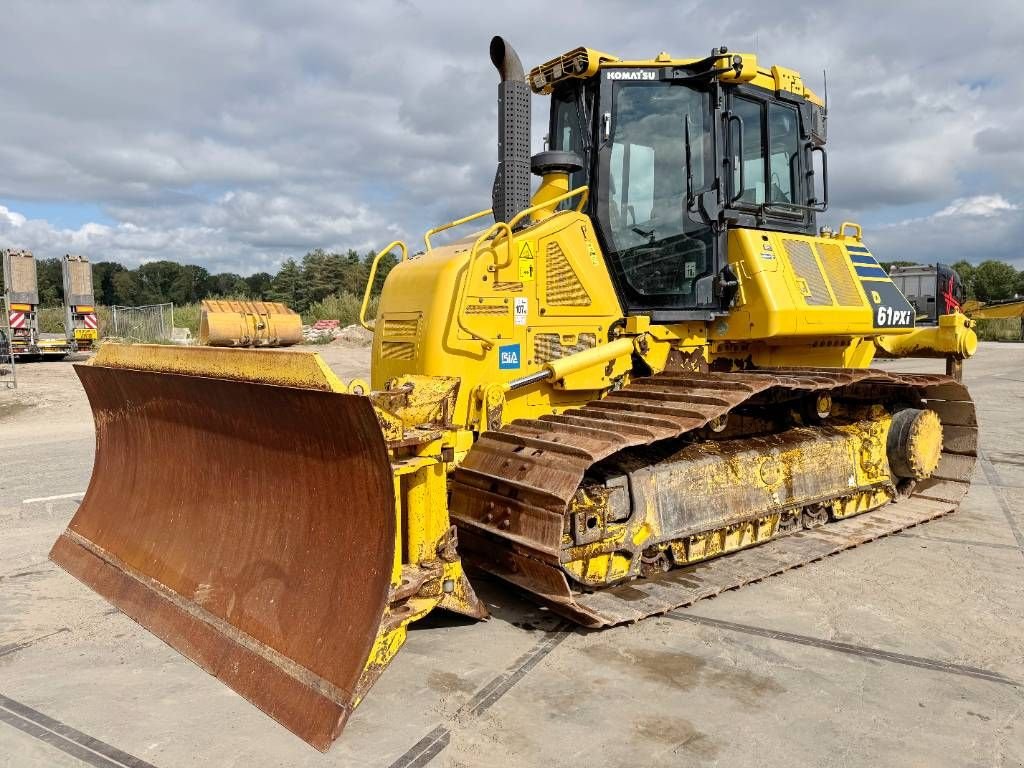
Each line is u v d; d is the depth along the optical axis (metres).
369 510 3.59
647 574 5.03
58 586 5.09
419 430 3.92
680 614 4.66
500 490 4.46
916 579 5.25
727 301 5.83
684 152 5.65
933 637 4.33
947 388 7.18
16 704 3.59
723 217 5.74
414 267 5.28
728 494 5.27
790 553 5.57
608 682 3.81
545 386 5.24
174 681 3.80
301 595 3.74
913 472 6.64
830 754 3.19
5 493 7.65
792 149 6.40
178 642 4.10
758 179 6.08
